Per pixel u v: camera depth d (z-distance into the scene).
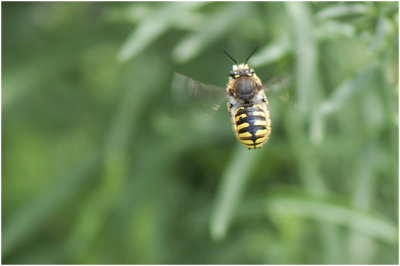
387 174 0.25
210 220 0.26
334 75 0.26
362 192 0.25
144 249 0.26
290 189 0.25
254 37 0.26
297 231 0.26
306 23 0.24
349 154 0.26
